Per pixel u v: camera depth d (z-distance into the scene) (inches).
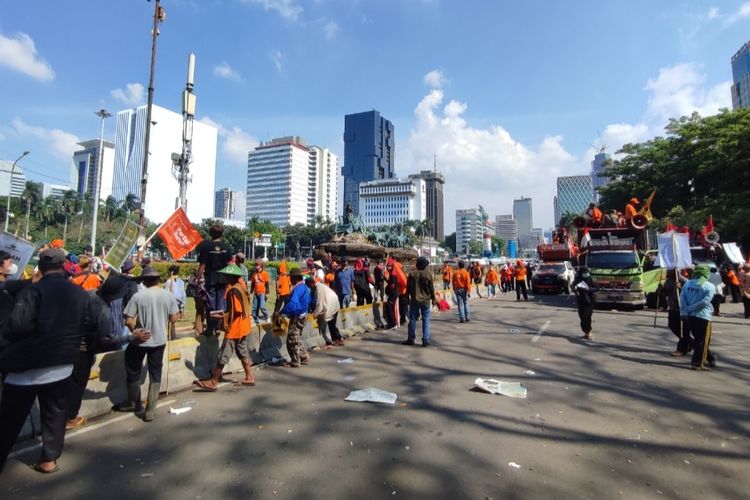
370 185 7199.8
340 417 198.5
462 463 151.9
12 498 130.4
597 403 219.3
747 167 1083.3
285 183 6943.9
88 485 138.3
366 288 518.0
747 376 273.1
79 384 185.0
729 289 761.6
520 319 553.3
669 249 435.5
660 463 153.4
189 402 221.3
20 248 217.8
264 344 318.7
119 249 338.0
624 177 1552.7
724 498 130.5
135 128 4338.1
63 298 145.9
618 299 629.0
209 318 272.4
